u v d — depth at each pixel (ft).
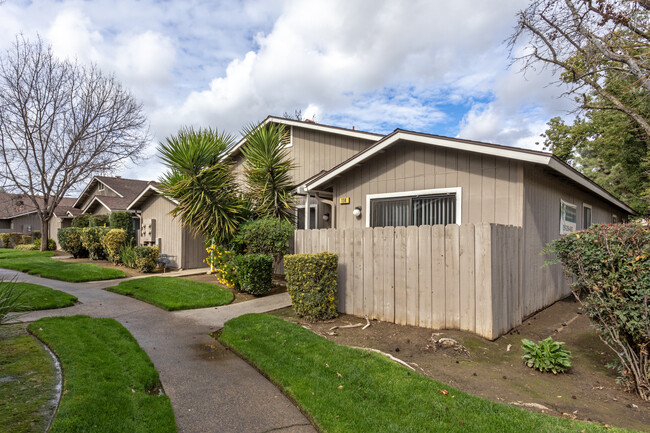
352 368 12.80
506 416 9.73
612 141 63.26
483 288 16.34
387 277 19.53
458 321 17.11
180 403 11.10
